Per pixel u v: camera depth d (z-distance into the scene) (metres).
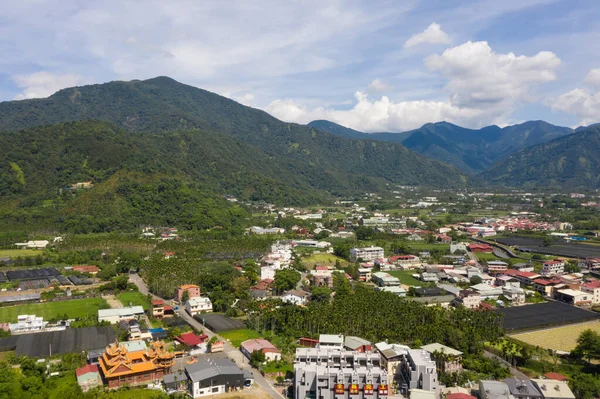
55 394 157.38
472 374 178.12
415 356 174.25
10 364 183.75
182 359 193.75
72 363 182.62
